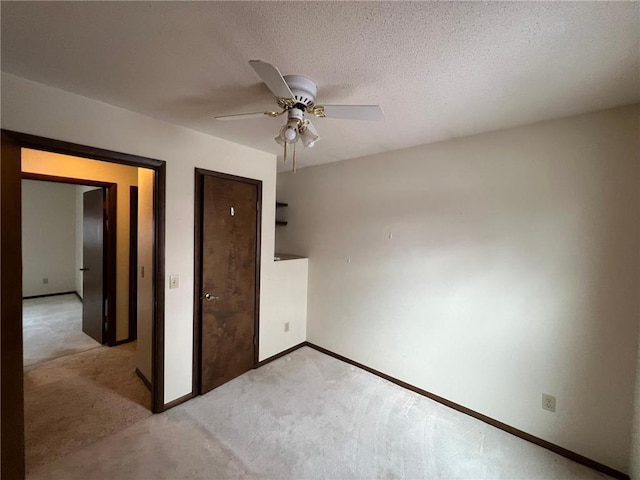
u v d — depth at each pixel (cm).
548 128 193
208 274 249
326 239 333
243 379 277
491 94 160
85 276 377
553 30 108
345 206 313
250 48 124
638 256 167
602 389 179
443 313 243
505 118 192
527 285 203
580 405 186
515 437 207
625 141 169
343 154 291
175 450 187
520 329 206
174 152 221
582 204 182
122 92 168
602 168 176
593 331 181
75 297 571
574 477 175
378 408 237
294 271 337
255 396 250
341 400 247
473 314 227
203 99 176
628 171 168
